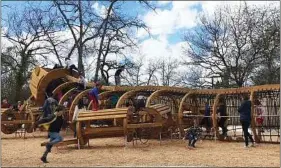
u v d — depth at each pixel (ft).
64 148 48.52
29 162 37.35
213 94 60.18
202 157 39.78
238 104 61.21
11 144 54.95
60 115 38.45
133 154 42.45
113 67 134.21
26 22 138.62
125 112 48.11
